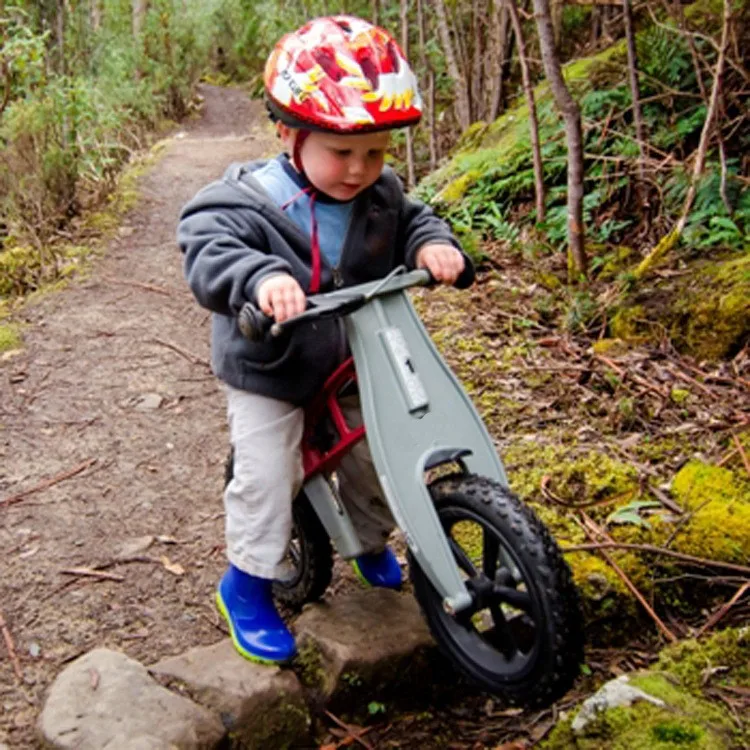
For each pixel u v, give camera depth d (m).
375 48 2.03
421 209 2.36
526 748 2.25
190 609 2.72
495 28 7.07
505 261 5.11
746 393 3.57
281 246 2.18
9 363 4.43
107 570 2.89
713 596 2.70
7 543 3.01
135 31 15.84
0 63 6.41
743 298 3.86
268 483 2.27
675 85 5.29
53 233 6.44
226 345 2.27
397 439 2.11
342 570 2.87
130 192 7.75
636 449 3.27
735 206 4.54
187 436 3.82
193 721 2.21
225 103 18.67
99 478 3.46
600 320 4.27
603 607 2.58
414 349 2.16
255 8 18.11
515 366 3.96
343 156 2.07
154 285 5.59
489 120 7.08
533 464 3.19
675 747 1.95
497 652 2.12
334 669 2.39
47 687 2.39
